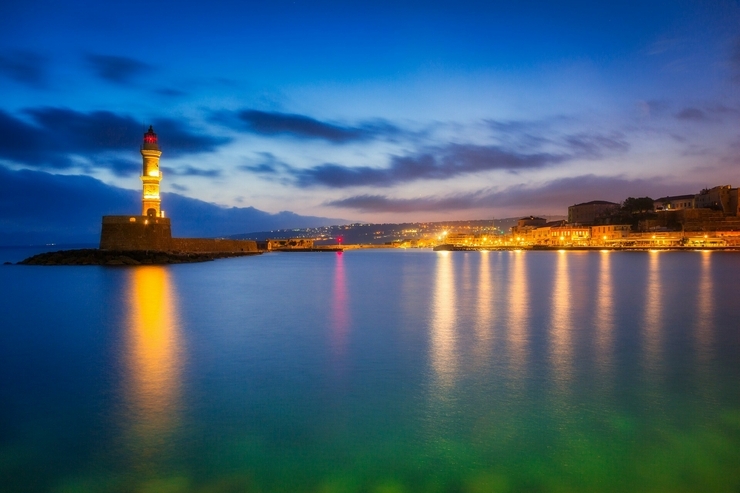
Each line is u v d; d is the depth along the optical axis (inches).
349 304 1210.6
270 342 745.0
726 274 2219.5
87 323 927.7
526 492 320.2
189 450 375.9
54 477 340.5
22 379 551.2
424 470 346.0
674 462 355.3
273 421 427.5
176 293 1489.9
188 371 579.8
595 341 739.4
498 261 4079.7
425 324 901.8
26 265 2829.7
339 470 346.3
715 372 568.1
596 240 6796.3
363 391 504.1
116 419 434.0
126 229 3169.3
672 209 6510.8
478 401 473.4
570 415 437.7
